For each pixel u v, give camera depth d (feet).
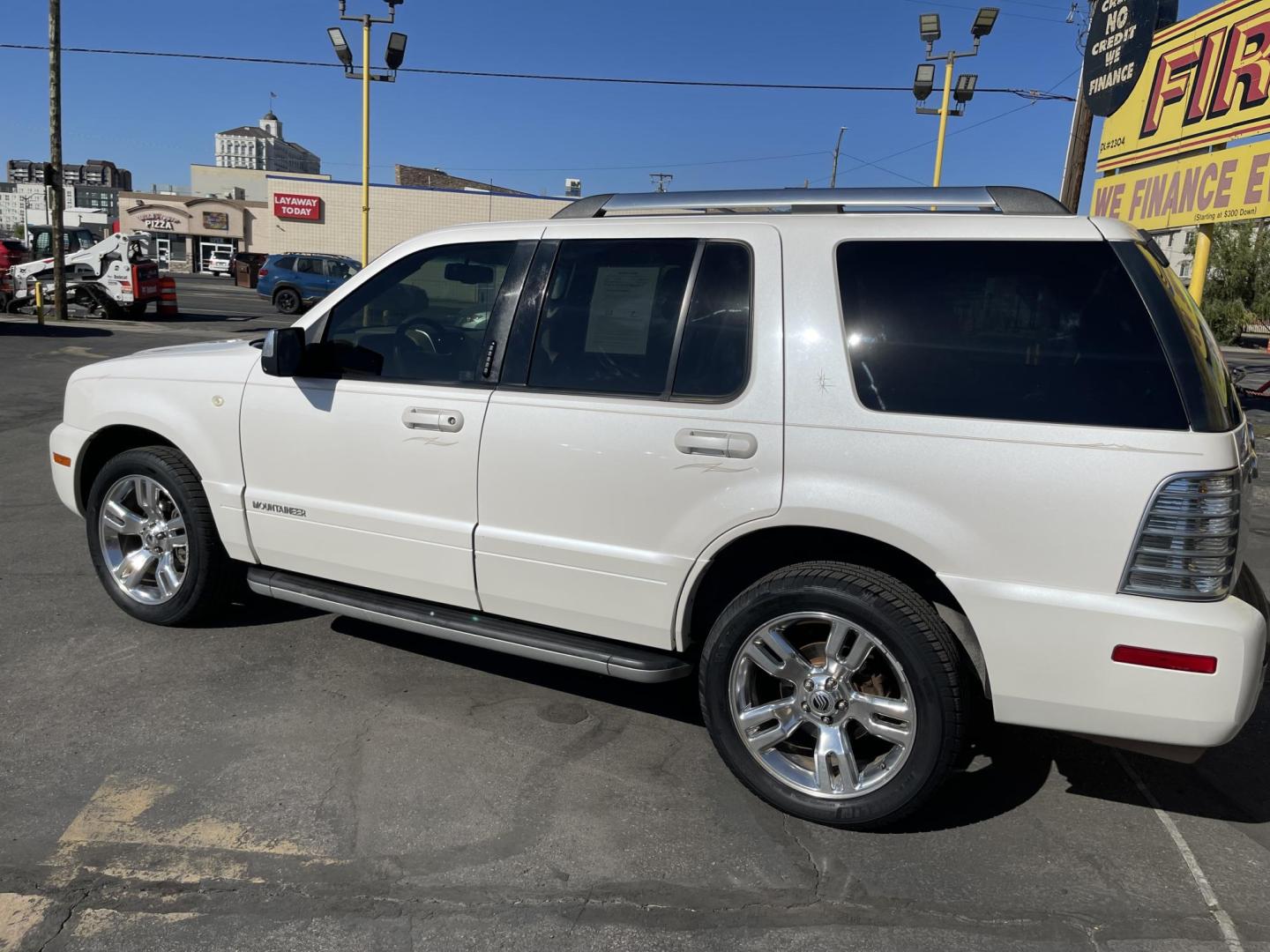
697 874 8.86
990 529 8.55
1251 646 7.97
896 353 9.09
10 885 8.33
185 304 90.22
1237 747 11.77
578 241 10.76
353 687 12.50
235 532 12.85
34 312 71.05
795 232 9.72
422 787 10.14
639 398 10.05
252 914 8.09
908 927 8.21
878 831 9.65
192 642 13.66
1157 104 38.91
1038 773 10.96
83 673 12.54
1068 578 8.35
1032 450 8.43
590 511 10.27
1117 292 8.49
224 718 11.47
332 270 86.17
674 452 9.73
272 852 8.92
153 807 9.58
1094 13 44.09
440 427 11.02
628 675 10.37
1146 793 10.60
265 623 14.51
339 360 12.03
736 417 9.49
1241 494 8.21
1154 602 8.09
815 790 9.61
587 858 9.04
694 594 10.03
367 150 63.72
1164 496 8.00
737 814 9.88
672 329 10.08
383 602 11.87
